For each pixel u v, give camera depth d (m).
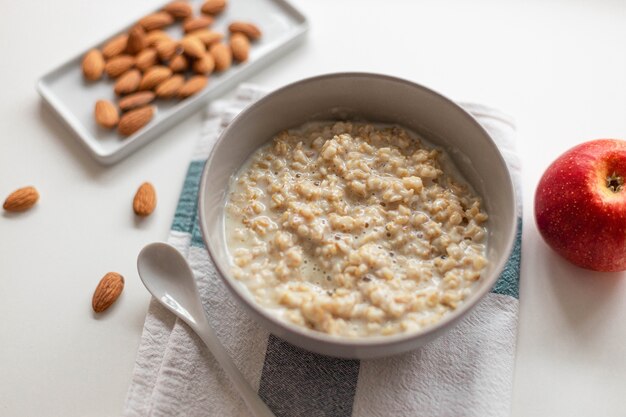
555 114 0.60
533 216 0.54
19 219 0.55
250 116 0.50
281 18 0.65
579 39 0.63
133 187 0.57
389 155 0.51
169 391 0.48
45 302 0.52
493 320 0.50
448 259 0.47
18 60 0.63
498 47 0.63
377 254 0.47
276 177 0.51
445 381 0.48
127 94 0.60
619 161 0.50
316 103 0.52
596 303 0.51
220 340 0.50
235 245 0.49
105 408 0.49
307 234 0.48
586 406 0.48
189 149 0.58
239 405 0.48
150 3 0.66
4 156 0.58
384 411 0.47
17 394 0.49
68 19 0.65
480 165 0.50
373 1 0.66
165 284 0.51
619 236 0.49
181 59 0.61
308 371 0.48
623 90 0.61
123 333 0.51
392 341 0.42
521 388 0.49
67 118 0.59
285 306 0.46
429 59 0.63
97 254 0.54
